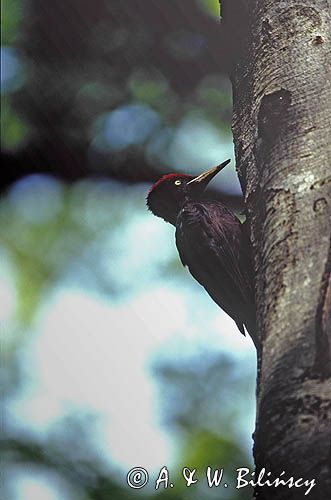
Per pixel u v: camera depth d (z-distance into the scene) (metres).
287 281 5.02
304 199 5.29
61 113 15.08
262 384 4.75
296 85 5.84
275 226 5.32
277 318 4.91
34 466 10.68
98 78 15.10
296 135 5.62
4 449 10.77
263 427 4.57
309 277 4.94
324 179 5.31
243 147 6.14
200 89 15.20
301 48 6.02
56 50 14.97
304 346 4.67
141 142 15.12
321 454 4.29
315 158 5.45
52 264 15.08
